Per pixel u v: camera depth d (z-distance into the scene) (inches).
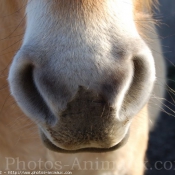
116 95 26.7
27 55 27.0
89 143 28.2
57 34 26.9
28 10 28.2
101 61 26.7
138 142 41.9
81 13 26.8
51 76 26.7
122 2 27.6
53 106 26.9
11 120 39.4
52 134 28.0
